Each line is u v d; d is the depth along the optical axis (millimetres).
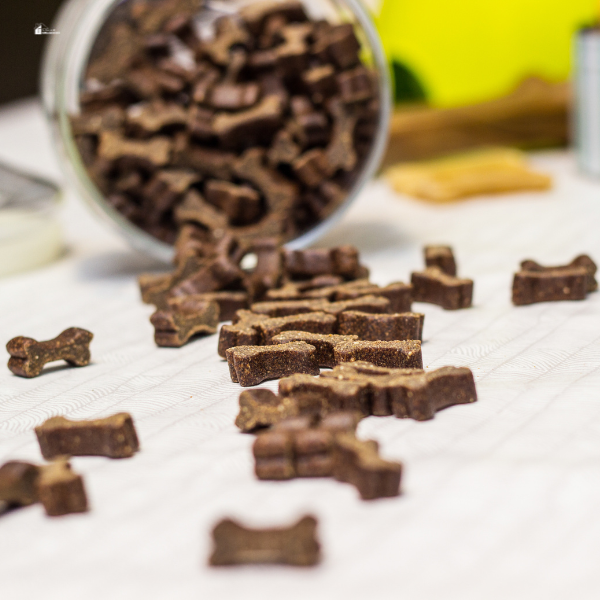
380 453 417
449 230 584
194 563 392
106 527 402
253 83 548
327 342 455
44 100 541
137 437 427
